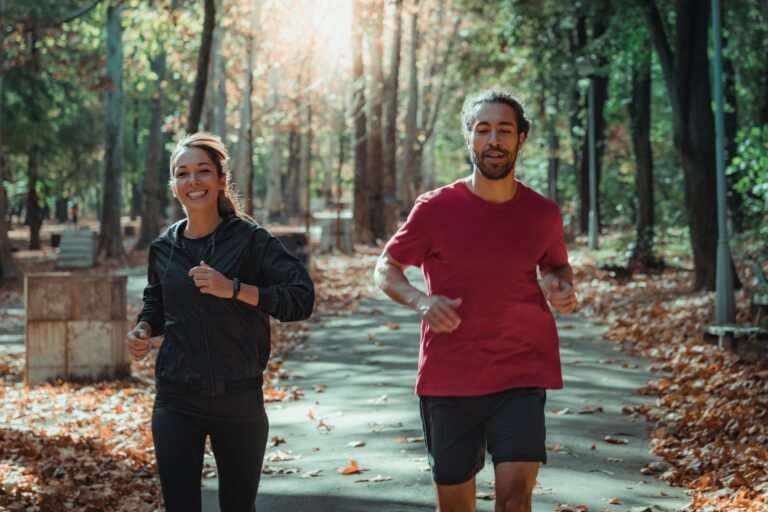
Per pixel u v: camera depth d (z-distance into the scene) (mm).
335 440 8195
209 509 6309
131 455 7656
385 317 18141
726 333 11781
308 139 32750
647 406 9312
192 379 4219
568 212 42281
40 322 11320
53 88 35500
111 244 37906
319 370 12234
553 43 26859
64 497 6434
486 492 6395
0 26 25672
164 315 4473
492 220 4234
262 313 4324
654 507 6109
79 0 34344
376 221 40781
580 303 18984
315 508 6246
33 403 10023
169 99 46250
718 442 7562
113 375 11430
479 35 33344
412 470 7117
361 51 38594
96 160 49094
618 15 21984
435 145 76000
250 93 25234
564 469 7113
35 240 47125
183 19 22141
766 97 28688
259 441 4340
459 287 4238
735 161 18234
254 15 28266
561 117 39719
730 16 25750
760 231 19125
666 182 35000
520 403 4160
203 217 4418
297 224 61031
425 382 4285
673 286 19922
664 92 37219
